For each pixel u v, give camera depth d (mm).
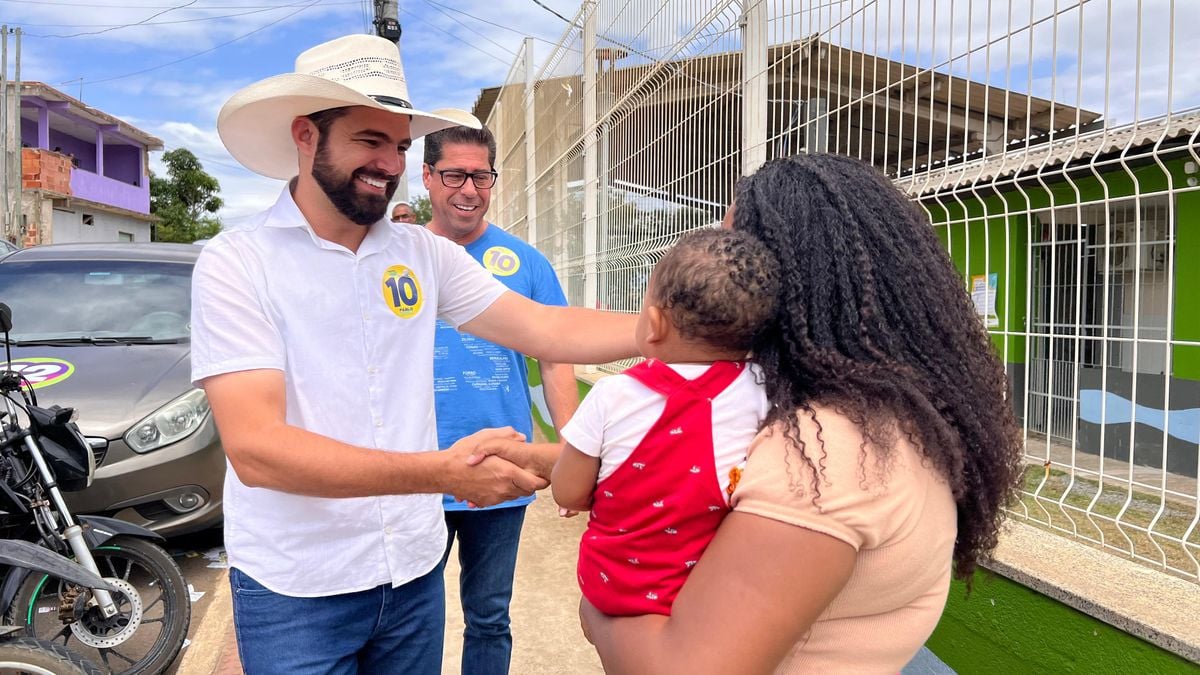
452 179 2627
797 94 2699
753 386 1035
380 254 1742
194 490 4004
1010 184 2160
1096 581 1913
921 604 1047
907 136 2650
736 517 978
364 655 1868
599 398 1125
